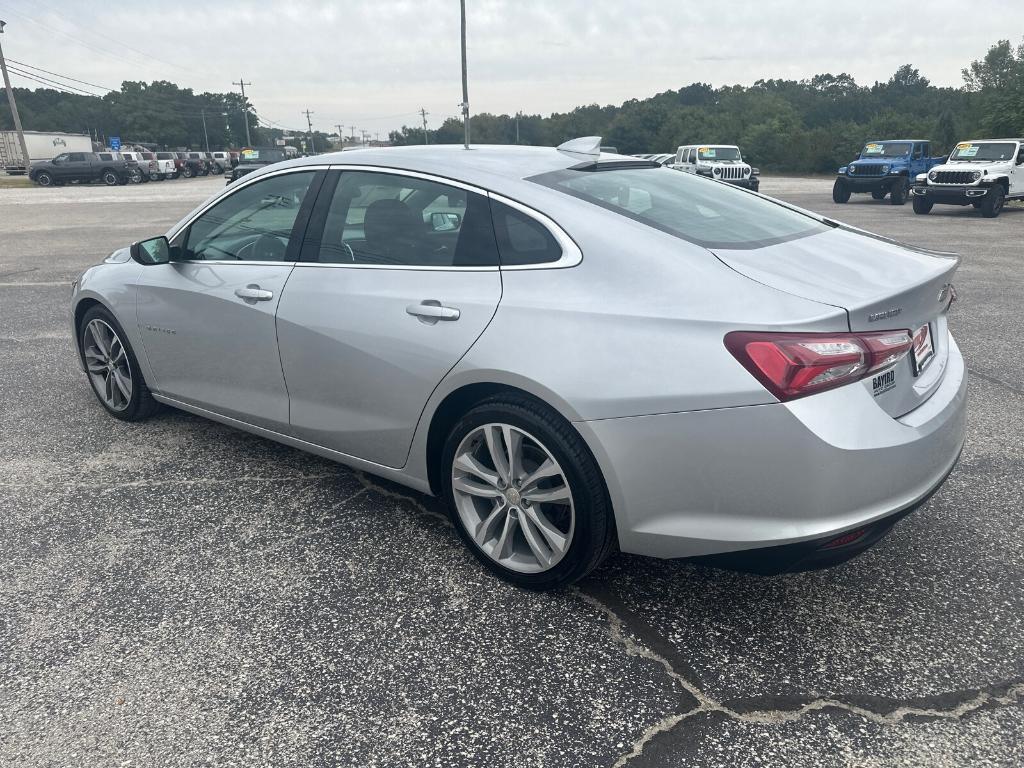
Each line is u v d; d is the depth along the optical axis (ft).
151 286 12.60
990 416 14.76
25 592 9.11
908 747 6.71
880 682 7.52
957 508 11.04
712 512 7.54
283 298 10.53
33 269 35.58
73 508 11.20
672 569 9.62
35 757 6.66
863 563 9.66
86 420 14.82
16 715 7.16
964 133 180.96
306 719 7.10
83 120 436.76
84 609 8.77
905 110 288.92
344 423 10.26
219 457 13.00
